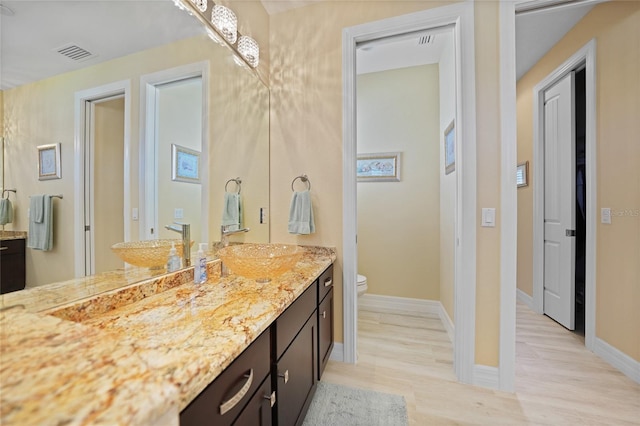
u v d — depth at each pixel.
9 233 0.70
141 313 0.86
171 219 1.31
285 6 2.02
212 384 0.61
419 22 1.72
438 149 2.80
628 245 1.74
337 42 1.92
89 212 0.93
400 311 2.88
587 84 2.06
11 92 0.71
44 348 0.51
